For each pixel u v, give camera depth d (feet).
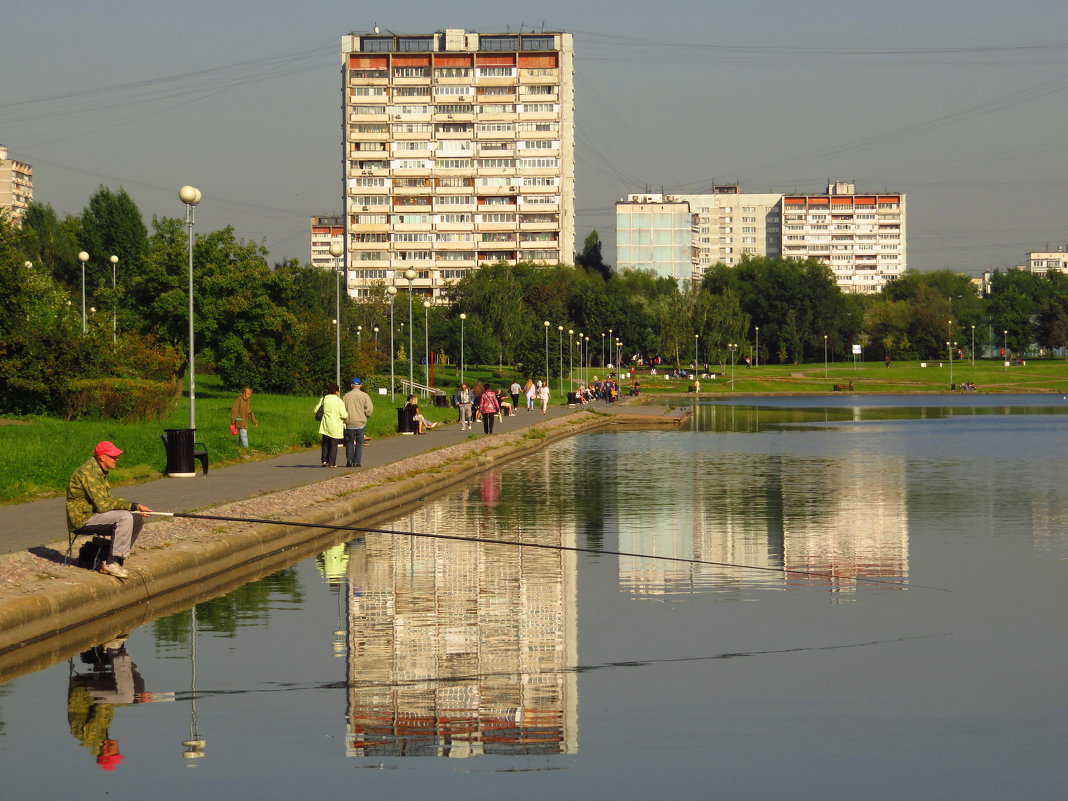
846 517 71.97
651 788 23.86
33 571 43.65
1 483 76.02
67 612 39.96
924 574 50.52
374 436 155.53
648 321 603.67
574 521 70.54
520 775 24.70
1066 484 94.58
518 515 73.92
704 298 568.41
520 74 650.84
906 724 28.19
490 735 27.55
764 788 23.81
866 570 51.67
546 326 387.34
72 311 207.62
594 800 23.20
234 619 41.32
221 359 256.52
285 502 71.00
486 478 103.14
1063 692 31.04
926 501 81.61
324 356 278.87
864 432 188.24
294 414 172.55
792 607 43.11
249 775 24.81
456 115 652.07
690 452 139.74
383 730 28.04
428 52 650.02
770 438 171.53
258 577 50.52
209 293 248.32
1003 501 81.25
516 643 37.22
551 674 33.19
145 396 150.30
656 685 31.94
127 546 44.57
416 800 23.25
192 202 101.55
